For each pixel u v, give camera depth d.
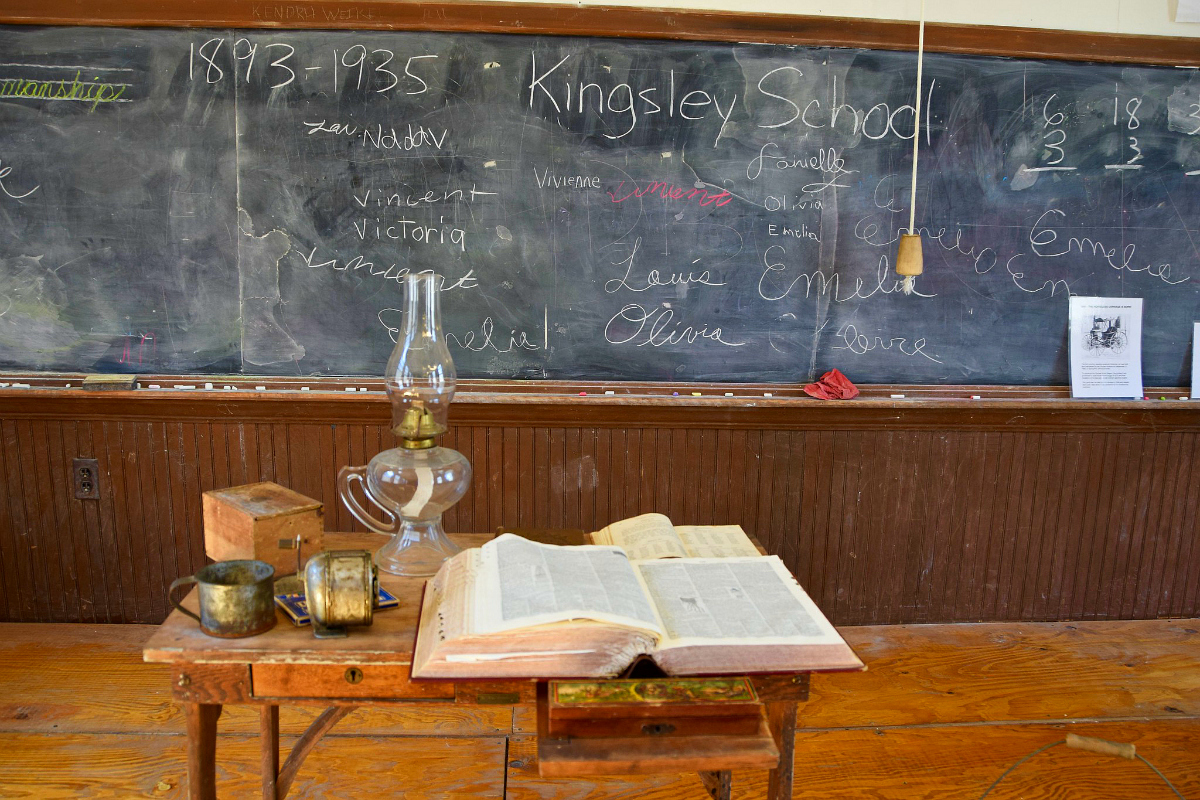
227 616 1.13
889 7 2.36
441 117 2.31
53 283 2.34
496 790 1.83
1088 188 2.50
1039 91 2.43
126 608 2.50
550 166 2.35
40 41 2.23
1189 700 2.24
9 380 2.36
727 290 2.45
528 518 2.51
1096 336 2.55
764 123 2.38
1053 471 2.61
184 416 2.39
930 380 2.55
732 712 1.02
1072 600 2.69
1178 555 2.68
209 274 2.36
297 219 2.34
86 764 1.85
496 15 2.26
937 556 2.63
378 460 1.40
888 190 2.44
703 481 2.52
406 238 2.36
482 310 2.41
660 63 2.33
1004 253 2.51
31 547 2.45
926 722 2.12
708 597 1.24
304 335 2.40
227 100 2.28
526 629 1.06
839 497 2.56
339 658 1.11
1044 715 2.16
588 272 2.41
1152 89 2.47
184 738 1.95
